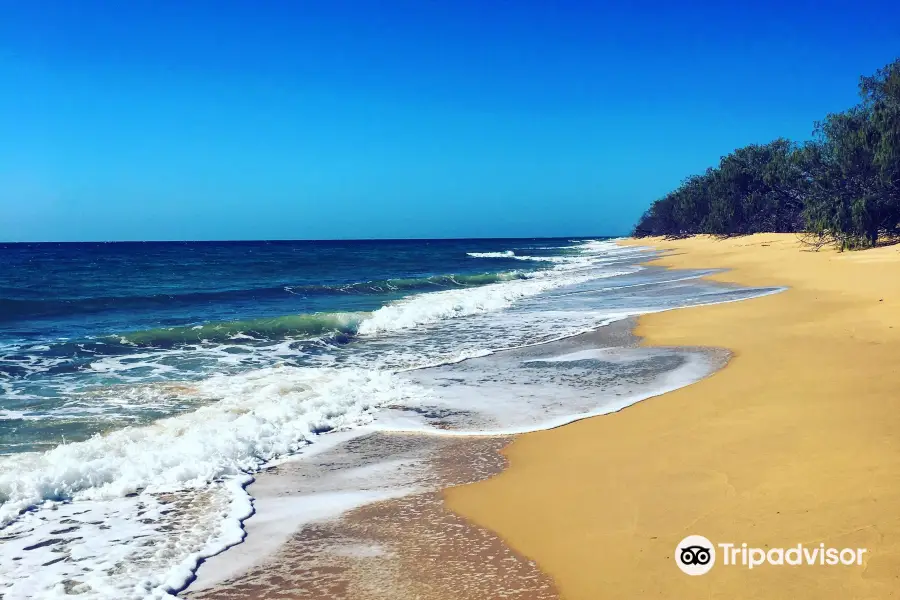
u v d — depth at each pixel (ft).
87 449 21.29
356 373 34.71
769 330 41.14
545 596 12.75
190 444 21.86
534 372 34.63
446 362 38.14
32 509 17.54
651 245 270.05
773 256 117.91
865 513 14.37
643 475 18.45
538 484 18.72
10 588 13.48
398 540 15.57
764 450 19.24
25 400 29.25
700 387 28.76
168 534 16.10
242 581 13.84
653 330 45.68
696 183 256.73
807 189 133.59
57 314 63.16
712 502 16.07
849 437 19.44
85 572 14.20
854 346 33.55
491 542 15.25
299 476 20.43
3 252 286.66
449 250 317.83
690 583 12.64
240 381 33.09
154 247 404.98
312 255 243.81
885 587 11.66
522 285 89.15
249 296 81.15
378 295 83.05
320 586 13.52
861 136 104.22
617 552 14.20
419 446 23.15
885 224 104.42
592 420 25.16
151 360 39.45
